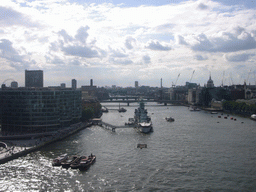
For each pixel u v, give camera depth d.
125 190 119.50
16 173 139.25
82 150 185.00
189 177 134.25
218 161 159.25
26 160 161.12
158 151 181.75
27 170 143.88
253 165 151.88
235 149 187.00
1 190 118.69
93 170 144.12
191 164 153.62
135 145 199.62
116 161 159.62
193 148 189.88
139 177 134.25
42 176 135.62
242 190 119.62
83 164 145.88
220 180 130.50
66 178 133.12
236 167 148.62
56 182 128.25
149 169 145.50
